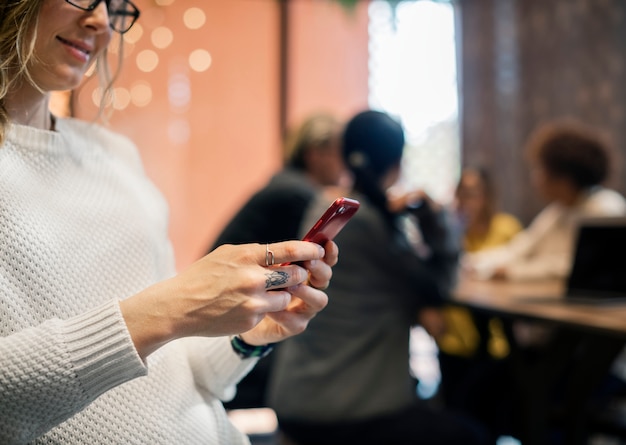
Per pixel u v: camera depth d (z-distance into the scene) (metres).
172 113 4.21
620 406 2.64
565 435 2.10
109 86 1.05
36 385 0.66
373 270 1.82
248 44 4.37
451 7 4.61
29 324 0.76
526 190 4.35
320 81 4.50
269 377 2.38
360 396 1.75
